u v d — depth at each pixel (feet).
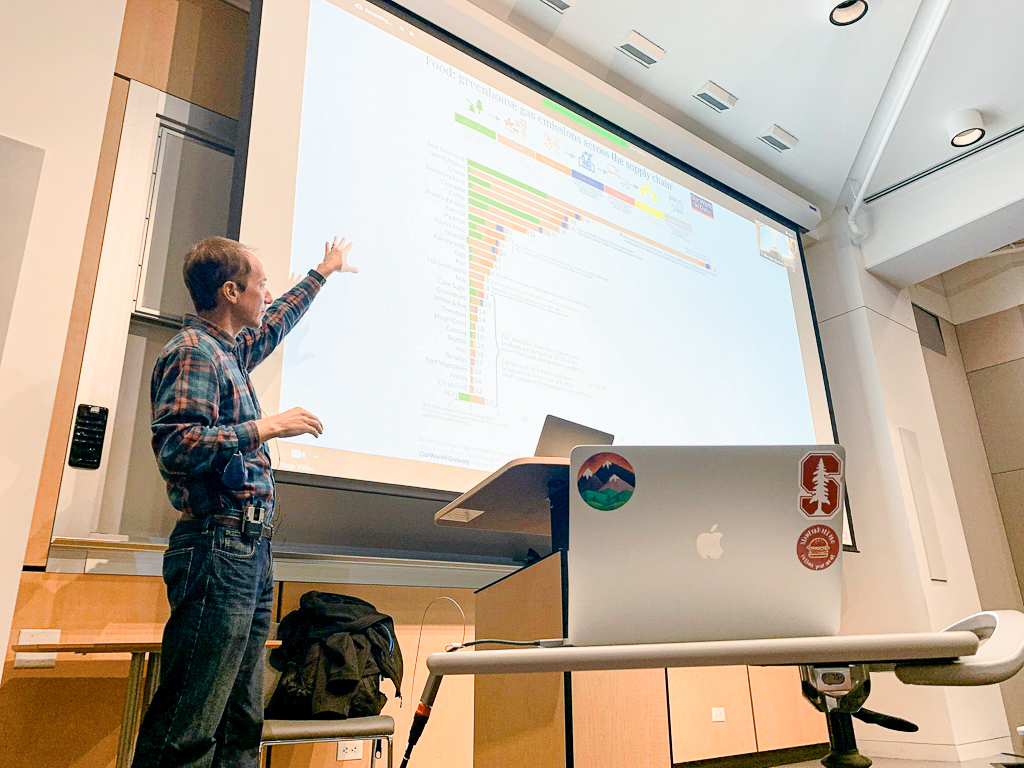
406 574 7.75
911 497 12.87
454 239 8.76
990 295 16.83
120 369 6.86
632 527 2.46
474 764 4.77
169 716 4.01
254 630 4.71
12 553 4.17
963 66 11.30
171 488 4.43
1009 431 16.02
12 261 4.36
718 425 10.88
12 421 4.39
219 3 8.72
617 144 11.47
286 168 7.57
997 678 2.43
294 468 6.72
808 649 2.35
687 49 11.23
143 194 7.51
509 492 4.38
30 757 5.65
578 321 9.72
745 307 12.30
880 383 13.48
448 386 8.07
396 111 8.77
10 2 5.28
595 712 4.20
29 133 5.02
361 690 5.66
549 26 10.82
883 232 14.21
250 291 5.21
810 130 12.89
